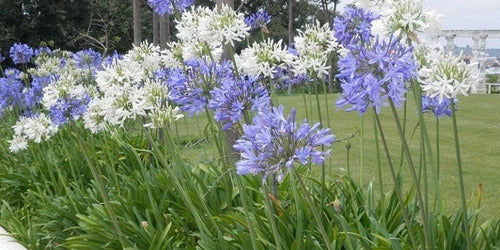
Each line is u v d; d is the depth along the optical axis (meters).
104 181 6.14
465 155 8.91
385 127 11.92
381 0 2.86
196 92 3.47
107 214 4.63
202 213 4.41
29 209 6.30
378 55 2.20
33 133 5.34
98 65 10.52
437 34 2.62
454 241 3.35
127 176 5.64
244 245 3.57
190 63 3.57
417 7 2.56
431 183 6.90
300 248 3.37
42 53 10.05
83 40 32.12
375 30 2.63
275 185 3.65
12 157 7.54
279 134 2.30
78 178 6.45
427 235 2.68
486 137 10.67
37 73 9.12
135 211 4.43
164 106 3.84
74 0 30.39
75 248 4.41
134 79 4.28
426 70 2.47
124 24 32.03
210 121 4.20
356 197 4.19
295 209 3.92
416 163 8.12
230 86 3.02
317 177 5.29
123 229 4.41
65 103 4.37
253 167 2.31
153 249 4.00
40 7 28.48
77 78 9.29
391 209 3.91
